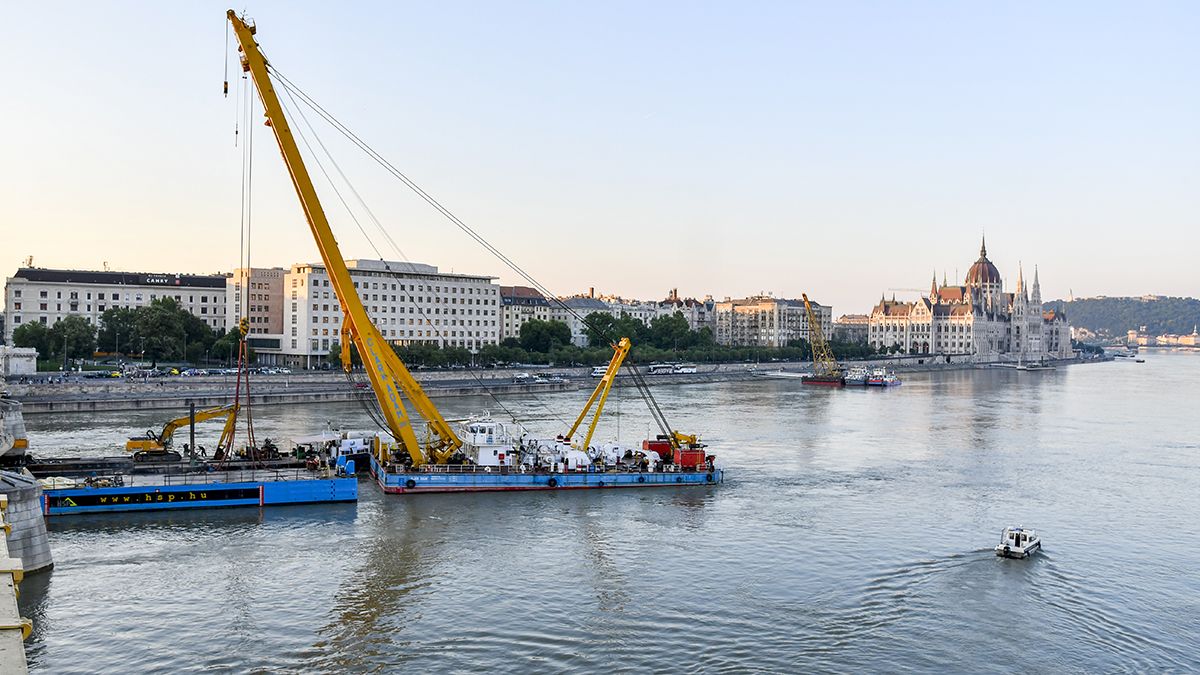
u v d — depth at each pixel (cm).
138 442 12750
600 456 13212
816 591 8225
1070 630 7394
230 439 12619
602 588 8250
